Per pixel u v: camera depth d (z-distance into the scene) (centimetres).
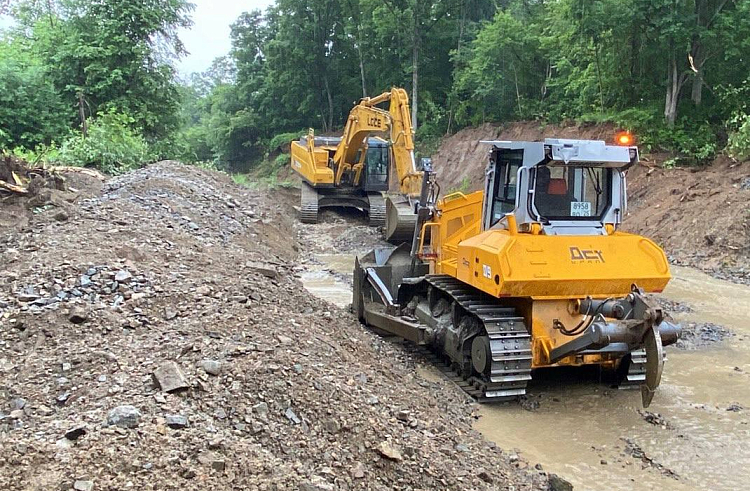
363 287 995
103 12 2658
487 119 3244
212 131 5381
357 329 897
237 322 657
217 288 793
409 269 1004
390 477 453
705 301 1199
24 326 614
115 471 377
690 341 941
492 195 774
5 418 457
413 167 1588
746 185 1703
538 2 3462
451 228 889
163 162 1983
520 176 693
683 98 2336
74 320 627
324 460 451
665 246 1656
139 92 2658
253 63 5200
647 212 1864
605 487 530
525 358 677
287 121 4875
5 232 1008
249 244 1381
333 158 2275
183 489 369
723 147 2012
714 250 1536
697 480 545
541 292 664
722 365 841
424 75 3888
